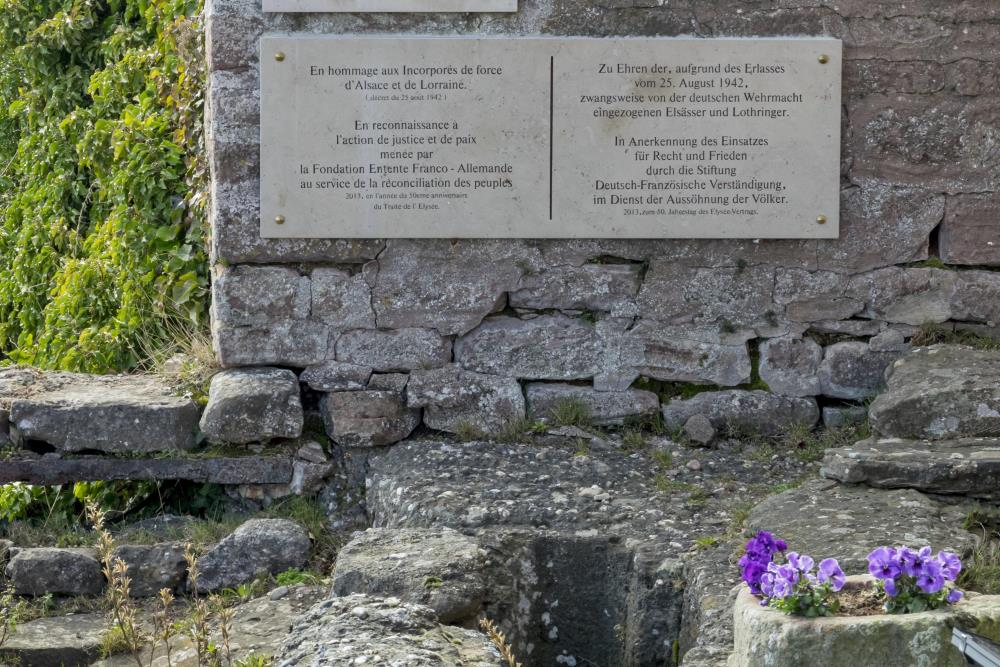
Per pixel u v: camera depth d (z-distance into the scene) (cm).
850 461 494
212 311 616
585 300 586
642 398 589
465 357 586
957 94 583
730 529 473
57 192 943
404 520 508
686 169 579
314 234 575
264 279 578
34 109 1006
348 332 584
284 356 582
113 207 884
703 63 575
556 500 511
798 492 492
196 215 741
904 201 586
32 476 547
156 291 743
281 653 375
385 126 573
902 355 584
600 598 472
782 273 587
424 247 581
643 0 576
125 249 777
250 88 572
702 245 586
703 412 590
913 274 588
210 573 510
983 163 586
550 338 587
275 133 570
